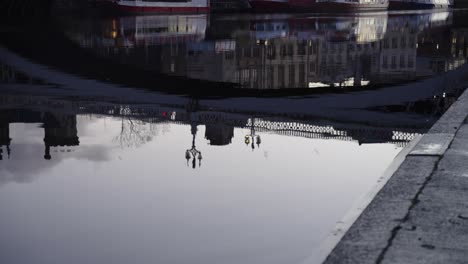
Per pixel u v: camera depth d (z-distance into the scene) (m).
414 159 6.45
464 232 4.38
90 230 11.12
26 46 51.94
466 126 8.29
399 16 103.31
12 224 11.73
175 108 26.73
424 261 3.92
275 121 23.50
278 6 119.25
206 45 60.88
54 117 27.62
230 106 28.12
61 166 18.28
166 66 46.56
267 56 59.53
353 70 51.53
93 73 44.44
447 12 120.75
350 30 74.25
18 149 21.17
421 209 4.85
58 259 9.82
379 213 4.79
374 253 4.04
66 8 99.69
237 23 85.62
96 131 24.56
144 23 83.62
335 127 22.34
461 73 29.22
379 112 26.77
